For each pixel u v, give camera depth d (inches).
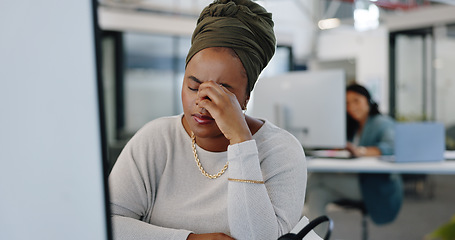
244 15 29.8
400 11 273.3
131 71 271.1
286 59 274.4
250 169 29.1
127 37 264.4
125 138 245.9
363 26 278.5
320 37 385.4
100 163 11.4
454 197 170.4
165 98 281.1
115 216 32.1
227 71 29.1
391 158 111.8
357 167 103.0
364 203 110.7
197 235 30.3
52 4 11.2
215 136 31.8
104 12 229.1
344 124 93.5
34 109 11.3
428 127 105.8
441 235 30.5
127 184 33.6
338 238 126.1
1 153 11.4
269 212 29.1
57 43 11.2
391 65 268.4
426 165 103.2
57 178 11.5
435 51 273.3
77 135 11.4
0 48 11.2
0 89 11.2
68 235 11.6
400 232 131.6
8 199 11.6
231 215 29.3
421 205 160.1
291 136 35.2
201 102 29.0
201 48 29.3
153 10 245.3
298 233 29.0
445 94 282.0
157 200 34.1
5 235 11.6
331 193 112.1
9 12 11.2
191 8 250.8
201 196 32.8
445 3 239.9
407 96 274.7
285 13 269.6
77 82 11.3
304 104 96.7
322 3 288.4
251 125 34.5
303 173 33.5
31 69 11.3
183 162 34.2
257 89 104.7
